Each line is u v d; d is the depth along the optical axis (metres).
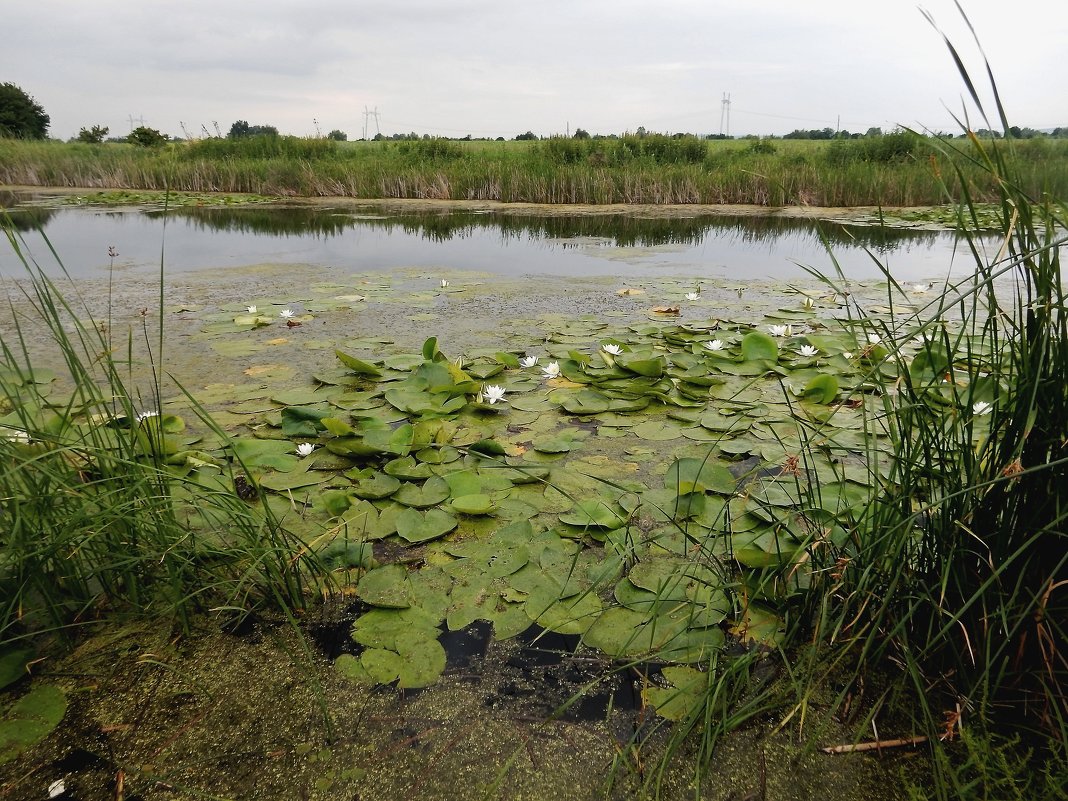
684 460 1.87
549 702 1.15
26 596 1.29
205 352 3.05
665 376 2.65
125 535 1.38
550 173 11.95
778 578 1.35
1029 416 0.97
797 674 1.19
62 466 1.45
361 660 1.24
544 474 1.90
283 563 1.37
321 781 1.01
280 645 1.28
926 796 0.98
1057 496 0.97
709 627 1.30
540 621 1.33
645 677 1.20
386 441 2.02
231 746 1.07
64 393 2.47
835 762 1.04
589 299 4.26
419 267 5.49
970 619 1.13
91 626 1.34
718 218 9.41
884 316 3.69
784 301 4.18
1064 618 1.05
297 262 5.70
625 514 1.66
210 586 1.33
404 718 1.12
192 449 1.99
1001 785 0.96
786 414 2.29
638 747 1.06
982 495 1.13
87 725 1.11
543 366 2.85
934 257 6.11
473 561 1.51
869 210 9.84
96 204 11.11
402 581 1.44
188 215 9.59
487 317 3.75
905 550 1.17
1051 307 1.00
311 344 3.18
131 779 1.01
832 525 1.36
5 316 3.64
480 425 2.25
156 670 1.23
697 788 0.93
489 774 1.02
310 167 13.47
